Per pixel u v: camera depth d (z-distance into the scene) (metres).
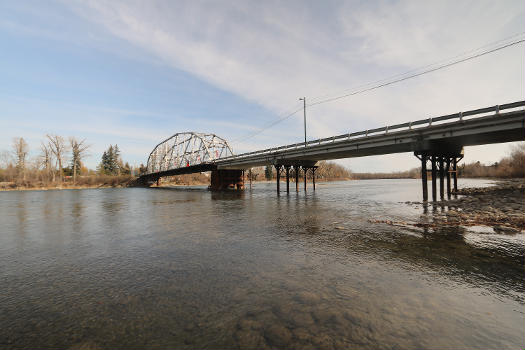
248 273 7.37
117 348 4.17
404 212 18.36
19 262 8.94
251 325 4.72
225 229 14.11
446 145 25.14
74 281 7.13
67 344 4.32
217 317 5.04
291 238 11.55
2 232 14.30
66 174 109.19
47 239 12.45
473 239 10.43
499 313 4.99
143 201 34.91
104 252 10.00
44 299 6.06
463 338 4.20
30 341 4.42
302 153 33.81
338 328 4.55
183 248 10.31
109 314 5.29
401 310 5.14
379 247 9.64
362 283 6.48
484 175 101.69
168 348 4.13
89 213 22.38
